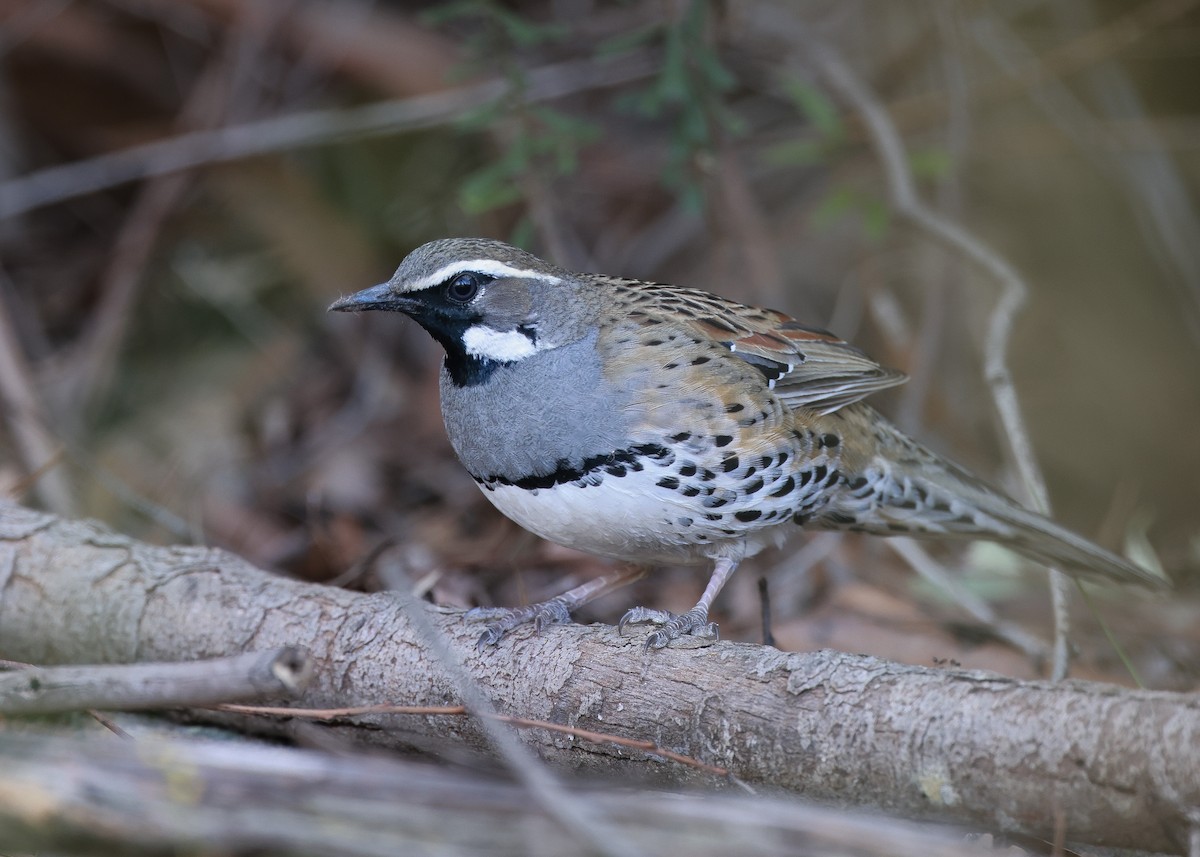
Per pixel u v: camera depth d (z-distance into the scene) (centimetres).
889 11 1603
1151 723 560
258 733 804
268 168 1595
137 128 1659
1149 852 606
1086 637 1116
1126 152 1521
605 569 1119
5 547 873
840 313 1541
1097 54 1424
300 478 1341
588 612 1085
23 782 527
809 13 1650
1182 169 1608
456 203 1562
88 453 1348
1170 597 1207
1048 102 1488
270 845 523
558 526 855
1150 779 556
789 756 652
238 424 1450
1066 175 1612
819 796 649
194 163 1518
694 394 824
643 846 537
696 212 1250
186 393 1491
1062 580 918
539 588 1101
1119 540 1448
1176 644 1108
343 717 775
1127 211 1591
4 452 1307
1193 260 1518
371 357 1518
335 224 1605
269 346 1558
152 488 1323
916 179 1580
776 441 852
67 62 1605
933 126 1550
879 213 1289
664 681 703
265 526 1257
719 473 834
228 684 589
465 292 843
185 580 841
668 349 833
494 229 1550
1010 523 980
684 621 770
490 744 748
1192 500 1538
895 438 965
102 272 1575
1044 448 1580
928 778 612
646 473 827
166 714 811
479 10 1180
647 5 1536
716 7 1308
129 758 548
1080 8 1538
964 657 1027
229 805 532
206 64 1658
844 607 1111
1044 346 1616
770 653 686
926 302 1484
